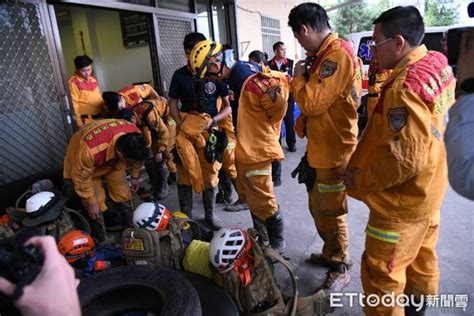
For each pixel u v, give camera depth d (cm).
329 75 168
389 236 137
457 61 86
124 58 590
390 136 124
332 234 206
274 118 213
